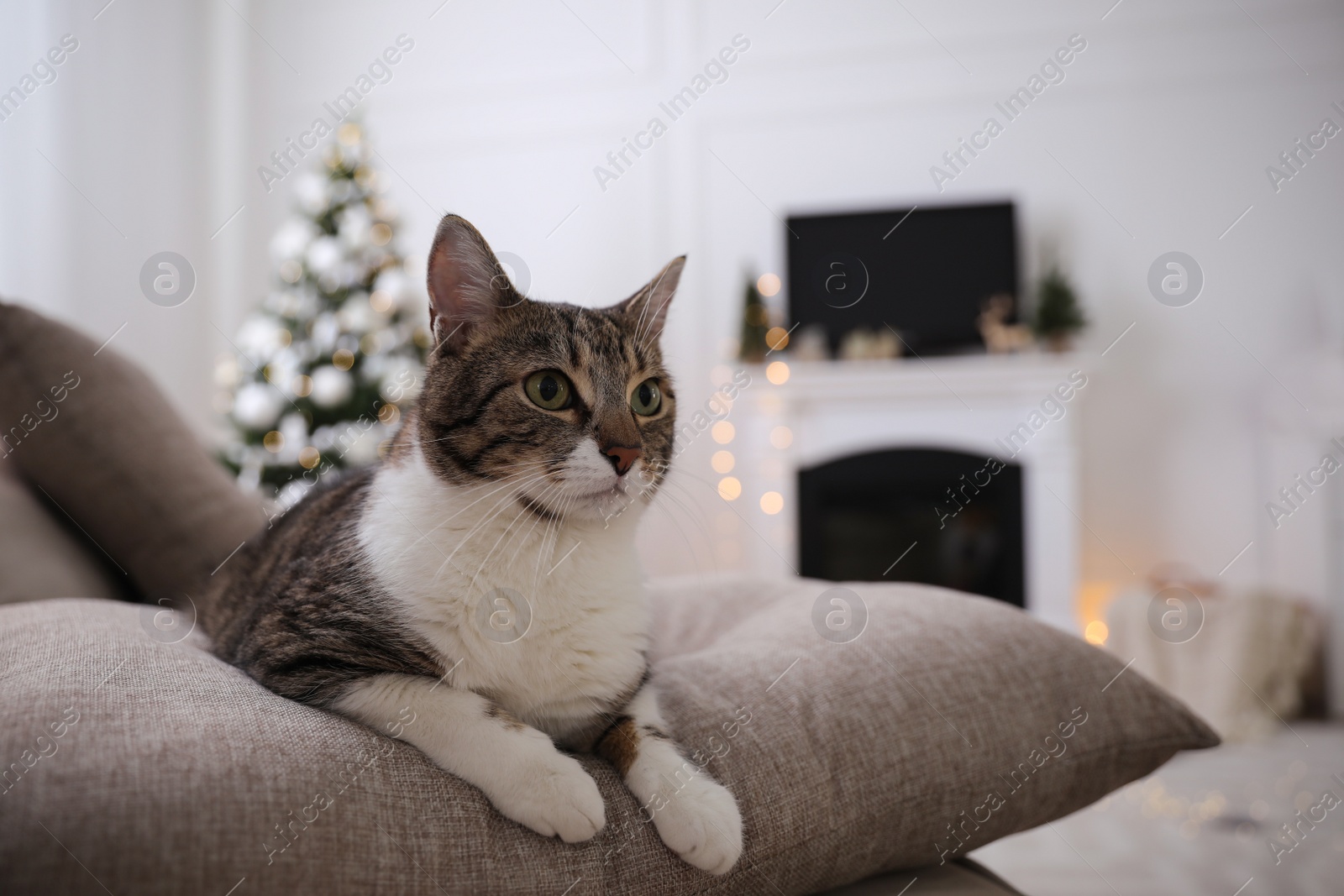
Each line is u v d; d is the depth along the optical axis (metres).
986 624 1.19
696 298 4.62
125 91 4.31
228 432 4.26
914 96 4.44
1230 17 4.19
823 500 4.31
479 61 4.81
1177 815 2.51
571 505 1.07
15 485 1.41
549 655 1.00
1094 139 4.31
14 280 3.66
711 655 1.19
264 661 0.97
